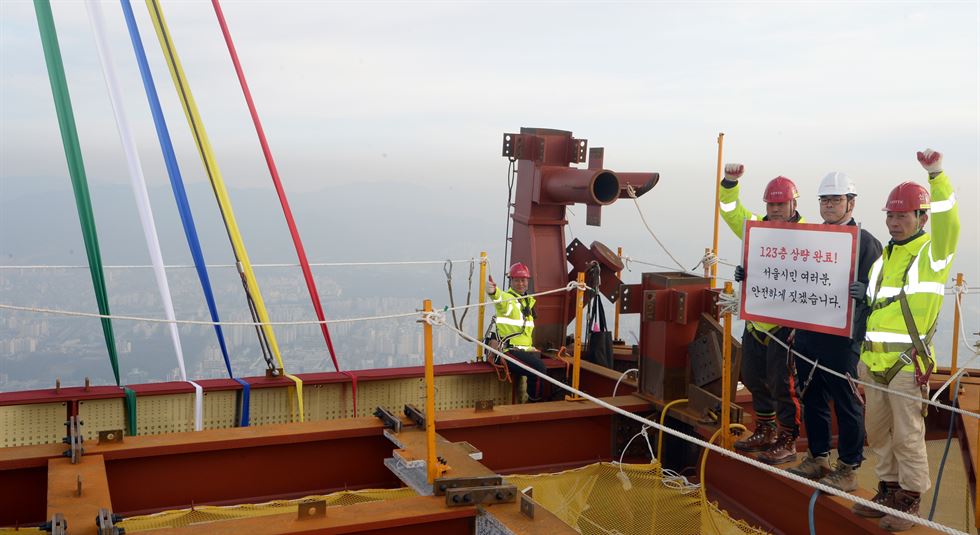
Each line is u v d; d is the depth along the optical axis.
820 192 5.21
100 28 8.03
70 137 7.75
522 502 4.45
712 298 7.05
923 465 4.74
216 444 5.84
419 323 4.92
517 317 9.20
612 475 6.51
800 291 5.25
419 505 4.61
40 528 4.16
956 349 7.77
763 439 6.06
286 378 8.30
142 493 5.73
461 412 6.88
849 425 5.19
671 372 7.21
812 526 5.16
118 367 7.95
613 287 10.58
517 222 10.85
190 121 8.36
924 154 4.48
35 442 7.24
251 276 8.37
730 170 6.38
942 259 4.58
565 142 10.57
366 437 6.36
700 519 6.16
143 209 8.20
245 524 4.27
